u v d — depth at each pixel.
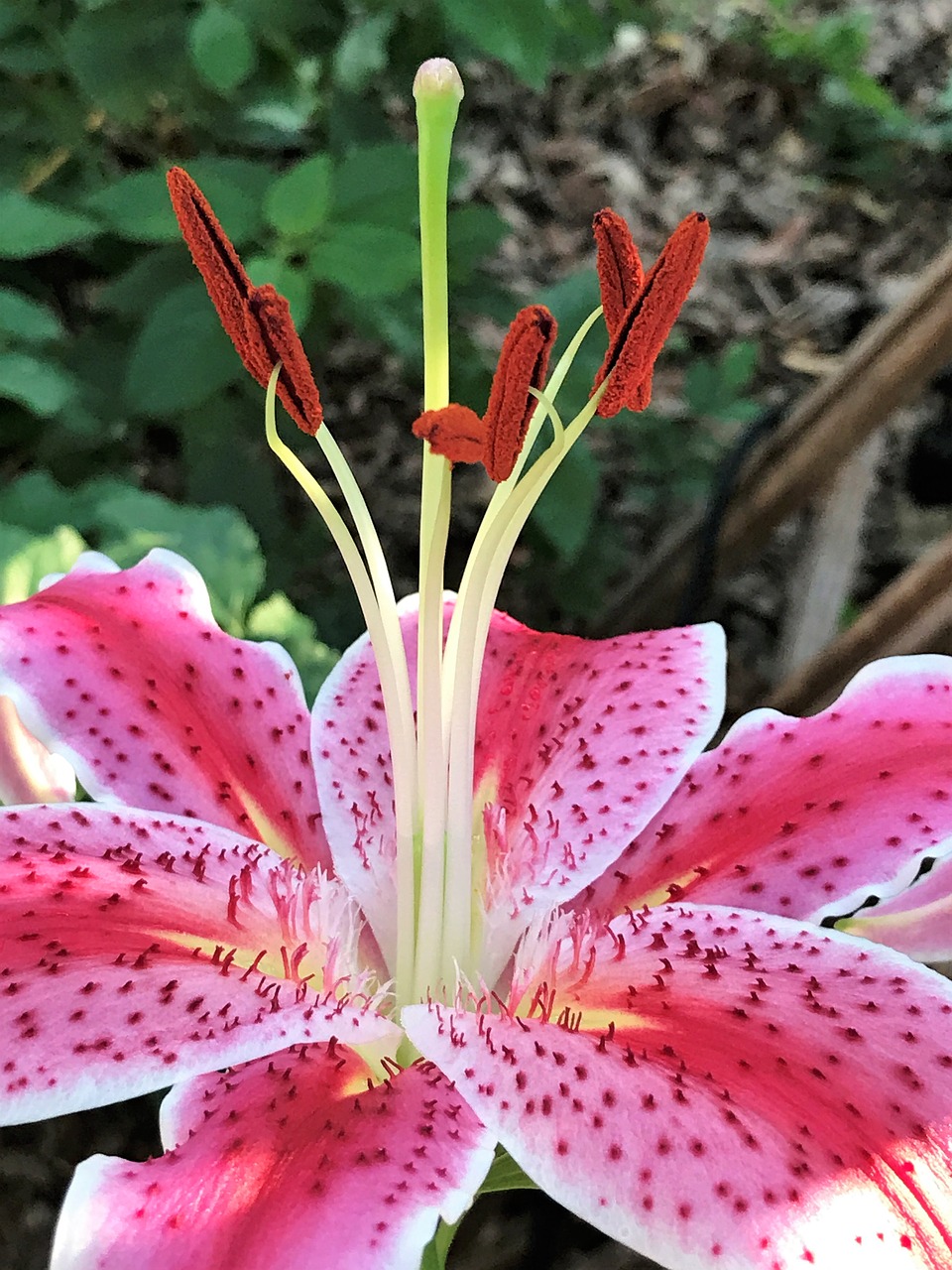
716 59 0.59
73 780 0.14
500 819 0.14
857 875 0.12
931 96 0.62
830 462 0.32
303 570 0.37
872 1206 0.09
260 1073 0.10
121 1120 0.29
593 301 0.31
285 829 0.14
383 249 0.23
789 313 0.51
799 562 0.35
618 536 0.41
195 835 0.12
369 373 0.45
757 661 0.41
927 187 0.58
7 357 0.25
